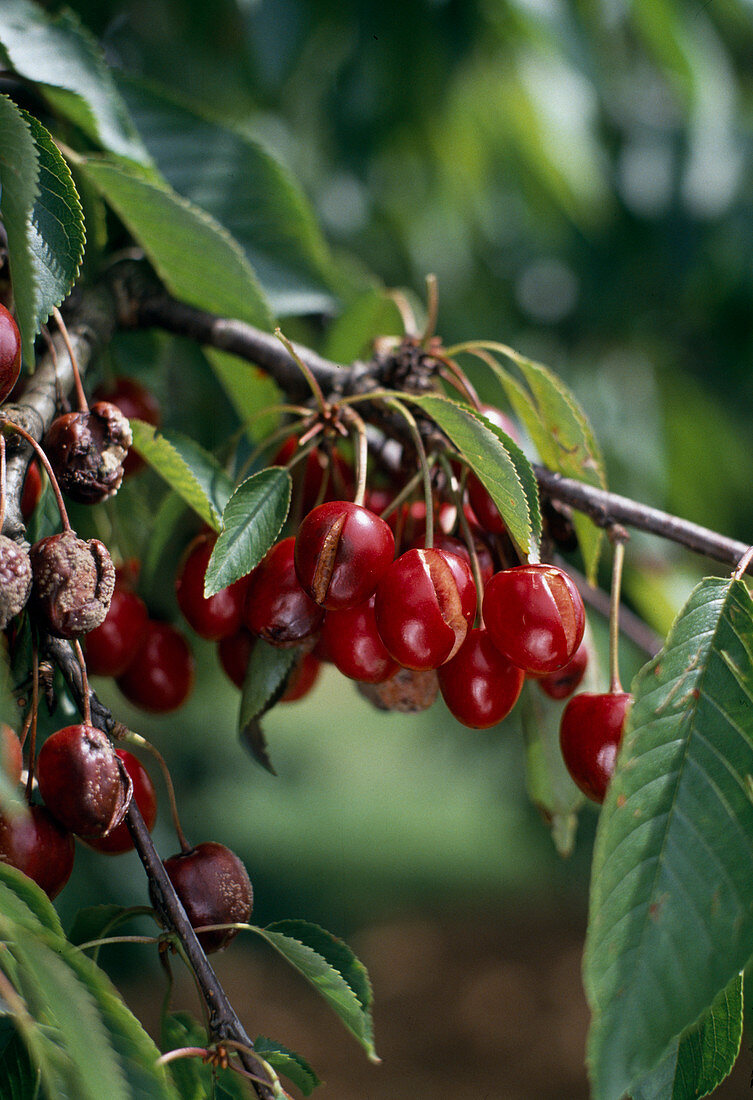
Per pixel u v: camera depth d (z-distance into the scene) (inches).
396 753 202.4
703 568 40.6
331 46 44.4
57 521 24.3
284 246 29.2
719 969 20.6
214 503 24.3
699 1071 22.5
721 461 53.7
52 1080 20.6
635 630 31.2
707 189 50.9
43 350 24.6
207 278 26.2
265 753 24.4
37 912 20.7
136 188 25.2
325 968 22.1
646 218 51.9
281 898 122.4
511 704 23.0
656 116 53.1
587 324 56.7
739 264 51.7
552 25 40.8
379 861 142.9
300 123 49.7
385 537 22.6
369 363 25.8
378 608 22.5
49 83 25.4
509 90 47.4
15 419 22.3
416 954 118.6
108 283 26.3
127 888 48.4
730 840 21.1
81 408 22.8
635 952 20.7
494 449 22.6
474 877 140.5
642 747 21.5
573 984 114.3
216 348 26.5
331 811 163.8
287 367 26.1
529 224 58.9
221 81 45.2
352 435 24.7
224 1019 21.3
